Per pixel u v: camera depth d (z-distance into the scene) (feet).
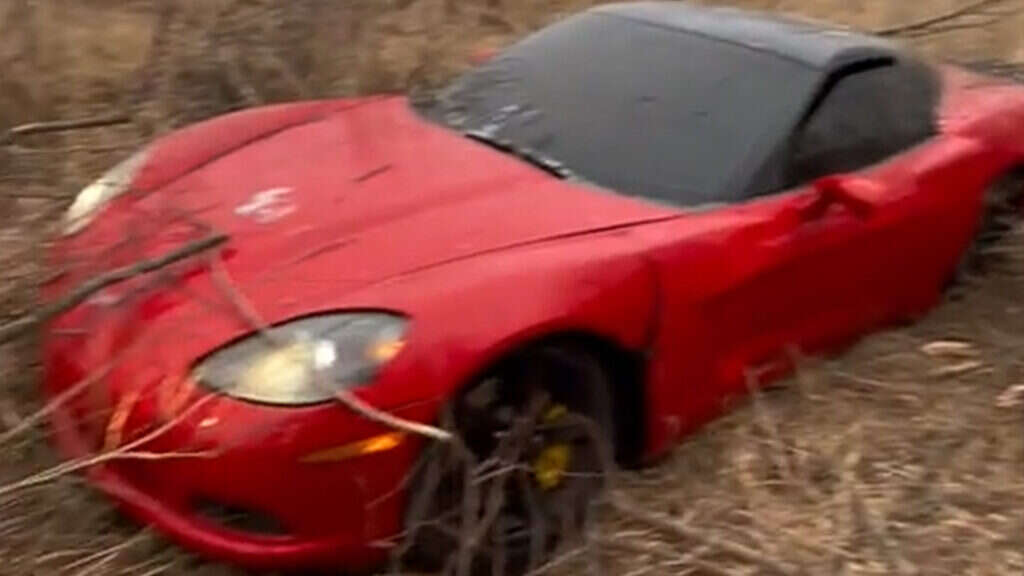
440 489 15.76
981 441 19.40
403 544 15.55
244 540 15.31
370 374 15.06
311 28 28.81
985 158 22.27
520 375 16.25
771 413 19.62
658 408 17.84
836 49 20.80
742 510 17.84
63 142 26.09
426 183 18.49
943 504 18.20
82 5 33.94
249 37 28.55
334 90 28.71
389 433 15.08
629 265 17.06
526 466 16.24
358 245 16.89
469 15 34.78
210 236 17.11
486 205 17.97
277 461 14.87
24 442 17.35
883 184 20.43
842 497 18.06
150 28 32.27
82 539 16.69
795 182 19.58
